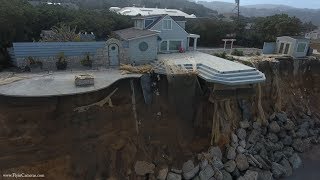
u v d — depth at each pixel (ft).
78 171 92.79
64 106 92.84
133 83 107.24
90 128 96.94
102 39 167.84
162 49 147.13
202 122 114.62
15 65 114.42
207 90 113.91
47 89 90.38
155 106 110.01
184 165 105.29
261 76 112.68
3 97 86.07
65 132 92.89
